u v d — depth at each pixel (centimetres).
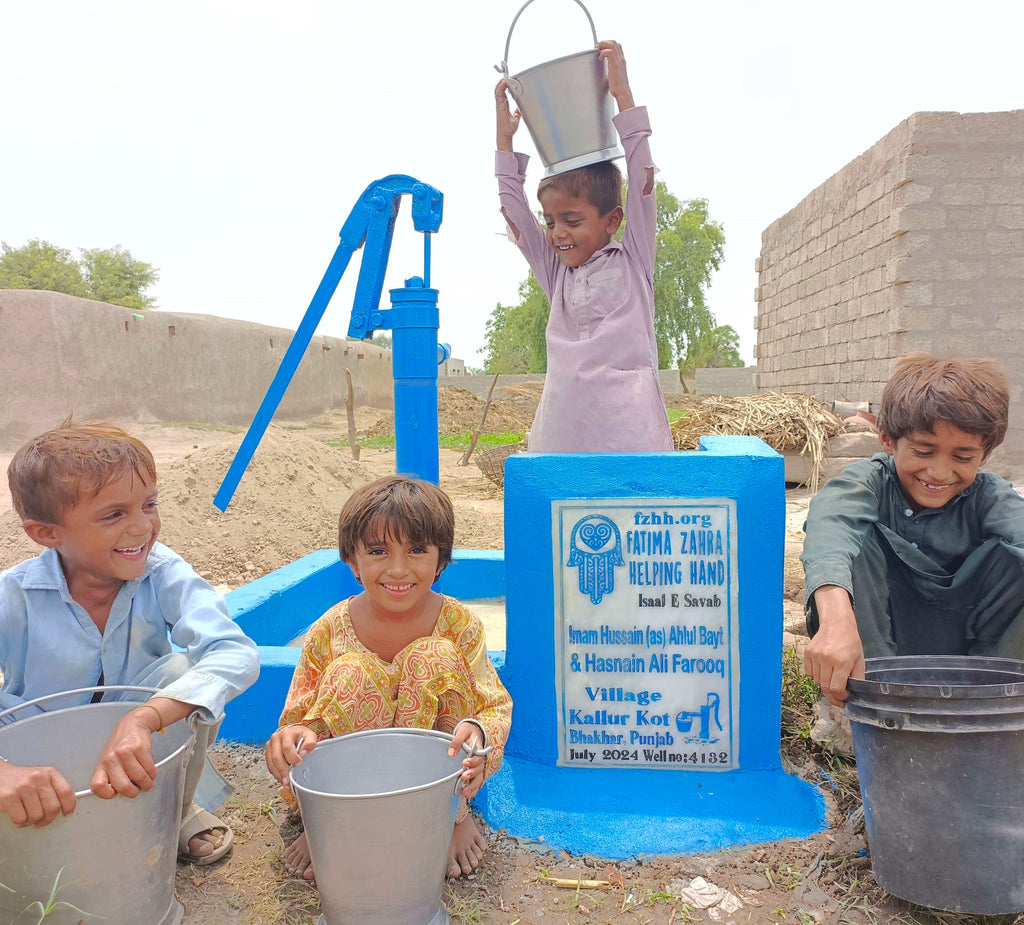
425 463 325
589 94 292
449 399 2406
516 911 194
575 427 313
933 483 227
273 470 670
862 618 228
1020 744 177
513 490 250
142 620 211
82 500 185
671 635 248
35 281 4300
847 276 1202
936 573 235
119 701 209
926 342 1002
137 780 163
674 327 3862
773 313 1599
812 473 940
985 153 974
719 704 248
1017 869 179
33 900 162
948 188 984
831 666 192
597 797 237
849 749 253
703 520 244
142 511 195
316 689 214
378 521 197
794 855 211
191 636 202
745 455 243
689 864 208
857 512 230
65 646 203
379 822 165
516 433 2189
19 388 1727
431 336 322
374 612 215
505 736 205
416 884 174
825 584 207
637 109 296
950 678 215
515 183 329
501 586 440
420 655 204
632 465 246
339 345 3152
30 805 152
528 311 4084
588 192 308
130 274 4672
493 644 365
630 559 247
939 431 218
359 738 196
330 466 752
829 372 1287
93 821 160
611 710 251
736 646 246
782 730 271
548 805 234
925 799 179
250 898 199
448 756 186
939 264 991
